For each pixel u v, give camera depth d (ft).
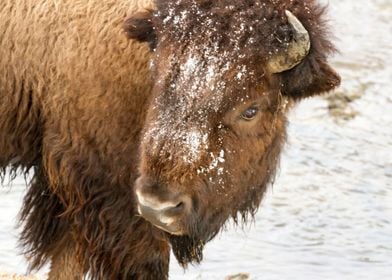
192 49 63.93
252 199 70.13
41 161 77.46
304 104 148.36
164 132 63.16
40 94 75.15
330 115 145.69
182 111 63.41
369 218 114.62
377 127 144.05
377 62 167.53
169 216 62.90
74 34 74.08
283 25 65.21
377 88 156.66
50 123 75.05
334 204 117.39
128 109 72.23
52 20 75.00
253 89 65.16
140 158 65.62
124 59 72.18
